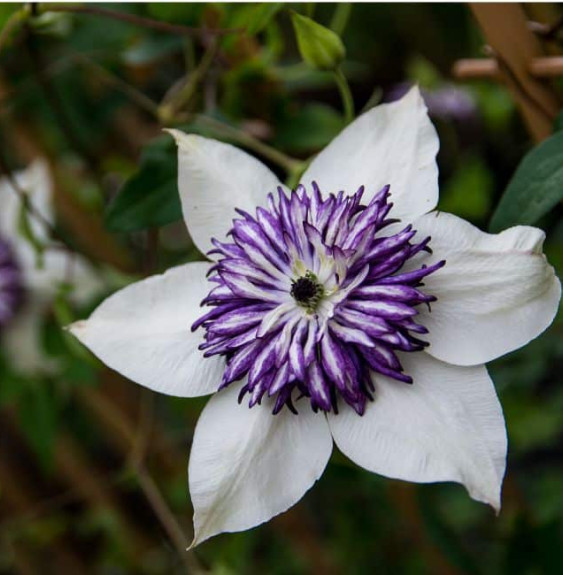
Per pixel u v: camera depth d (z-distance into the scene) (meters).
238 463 0.25
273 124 0.35
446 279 0.25
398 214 0.26
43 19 0.33
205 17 0.32
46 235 0.37
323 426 0.25
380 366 0.25
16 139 0.42
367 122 0.27
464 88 0.39
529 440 0.41
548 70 0.29
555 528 0.35
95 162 0.40
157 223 0.31
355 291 0.25
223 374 0.26
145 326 0.27
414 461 0.24
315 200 0.26
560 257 0.37
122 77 0.40
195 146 0.27
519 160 0.38
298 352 0.25
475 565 0.35
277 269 0.26
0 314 0.37
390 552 0.41
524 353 0.35
